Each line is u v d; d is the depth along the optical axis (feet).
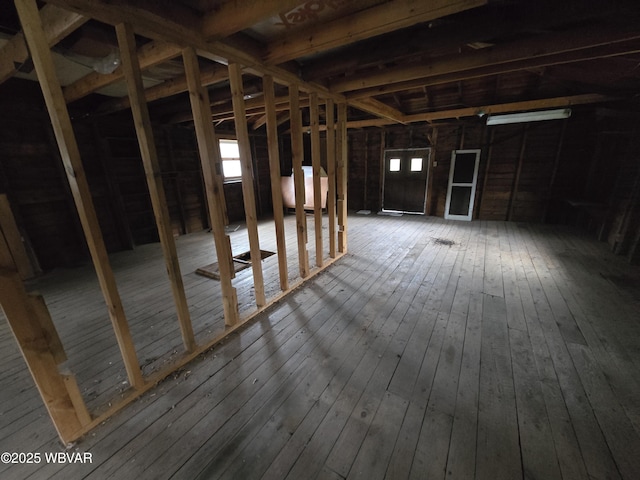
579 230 16.65
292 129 8.82
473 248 13.78
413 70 8.47
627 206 12.17
